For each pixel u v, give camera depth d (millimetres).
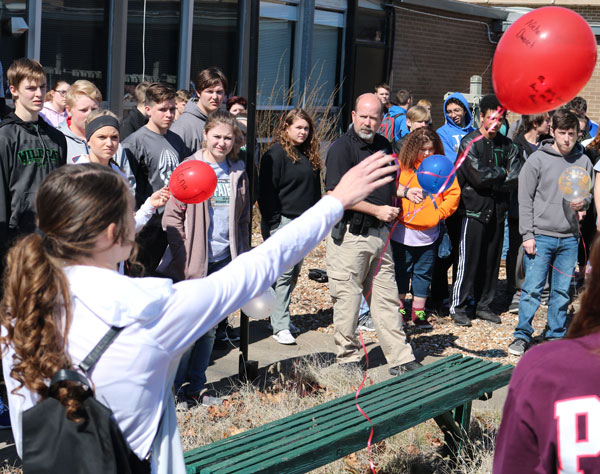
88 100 5133
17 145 4578
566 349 1626
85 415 1670
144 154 5695
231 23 12180
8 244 4312
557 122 6457
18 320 1675
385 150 5699
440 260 7871
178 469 1854
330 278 5797
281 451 3365
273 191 6484
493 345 6973
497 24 19094
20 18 8797
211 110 6508
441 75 17812
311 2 13906
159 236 5730
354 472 4242
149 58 10719
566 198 6449
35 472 1695
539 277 6664
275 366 6031
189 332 1754
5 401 4645
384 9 15859
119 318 1688
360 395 4188
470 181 7223
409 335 7141
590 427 1540
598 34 17797
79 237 1727
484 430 4883
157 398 1763
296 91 13977
